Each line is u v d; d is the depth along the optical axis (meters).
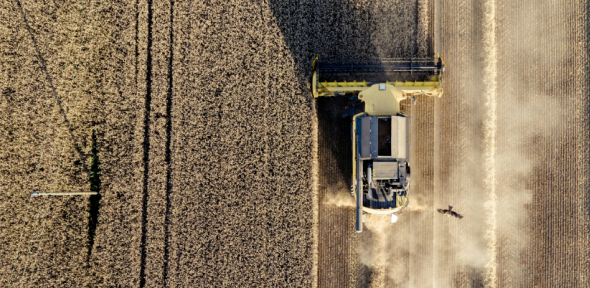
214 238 12.23
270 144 12.32
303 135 12.27
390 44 12.31
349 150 12.19
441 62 11.63
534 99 12.25
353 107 11.69
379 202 10.73
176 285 12.17
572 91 12.23
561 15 12.26
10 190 12.20
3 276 12.09
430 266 12.27
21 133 12.24
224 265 12.21
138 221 12.20
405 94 11.48
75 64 12.32
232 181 12.31
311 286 12.20
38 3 12.35
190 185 12.27
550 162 12.34
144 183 12.30
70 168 12.23
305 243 12.22
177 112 12.29
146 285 12.10
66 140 12.23
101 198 12.19
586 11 12.22
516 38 12.31
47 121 12.26
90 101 12.30
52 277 12.16
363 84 11.29
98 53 12.32
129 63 12.29
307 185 12.24
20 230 12.13
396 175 10.39
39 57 12.34
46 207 12.17
